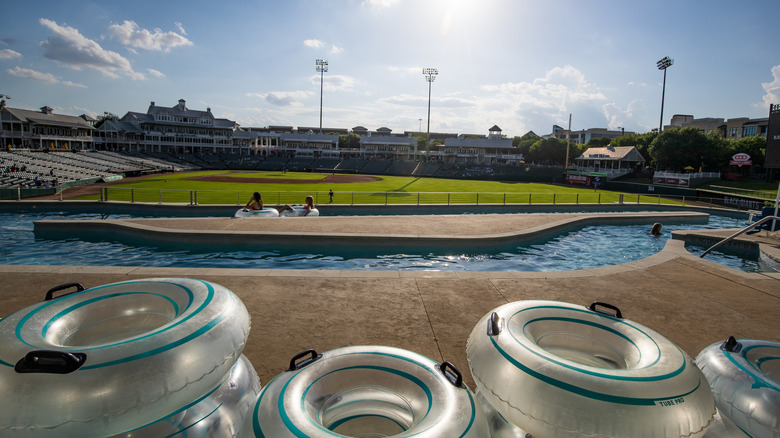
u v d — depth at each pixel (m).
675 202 31.36
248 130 105.81
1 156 45.72
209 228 13.23
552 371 2.02
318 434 1.74
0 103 67.38
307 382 2.14
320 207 22.92
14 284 6.75
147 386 1.89
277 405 1.96
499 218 16.97
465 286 7.20
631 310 6.29
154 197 26.72
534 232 14.25
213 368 2.14
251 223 14.20
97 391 1.81
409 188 39.84
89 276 7.25
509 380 2.12
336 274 7.70
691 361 2.21
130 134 88.88
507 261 11.79
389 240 12.38
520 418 2.05
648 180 53.47
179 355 2.02
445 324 5.50
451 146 101.31
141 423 1.93
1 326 2.11
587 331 2.59
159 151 92.88
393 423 2.10
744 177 49.78
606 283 7.68
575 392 1.92
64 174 40.16
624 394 1.89
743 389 2.46
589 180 49.38
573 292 7.08
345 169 81.31
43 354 1.81
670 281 7.92
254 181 45.44
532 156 91.44
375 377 2.24
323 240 12.26
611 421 1.84
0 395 1.79
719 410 2.59
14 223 17.59
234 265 10.62
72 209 21.75
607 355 2.47
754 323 5.86
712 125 86.50
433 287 7.09
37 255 11.43
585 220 17.88
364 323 5.46
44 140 72.94
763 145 50.69
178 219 14.84
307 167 83.06
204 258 11.24
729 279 8.09
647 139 68.50
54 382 1.81
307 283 7.12
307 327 5.27
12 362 1.87
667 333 5.46
